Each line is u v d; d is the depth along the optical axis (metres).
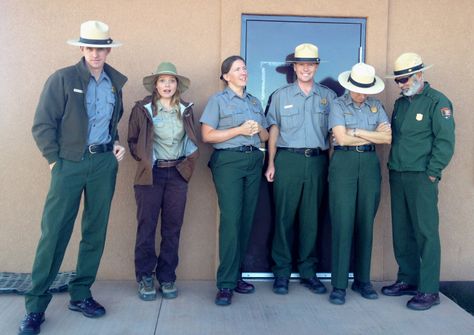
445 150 3.98
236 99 4.19
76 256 4.61
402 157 4.16
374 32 4.64
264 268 4.72
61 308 3.99
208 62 4.57
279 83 4.66
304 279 4.53
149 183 4.01
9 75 4.45
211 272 4.69
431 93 4.11
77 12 4.47
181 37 4.55
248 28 4.59
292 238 4.52
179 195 4.16
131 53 4.52
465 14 4.71
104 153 3.74
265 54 4.62
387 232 4.75
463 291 4.75
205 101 4.58
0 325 3.72
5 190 4.51
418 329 3.79
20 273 4.55
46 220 3.58
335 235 4.22
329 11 4.61
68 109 3.58
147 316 3.90
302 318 3.92
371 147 4.18
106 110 3.74
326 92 4.43
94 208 3.76
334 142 4.25
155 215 4.16
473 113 4.73
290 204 4.37
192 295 4.32
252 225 4.69
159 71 3.97
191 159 4.14
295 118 4.30
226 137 4.08
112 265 4.62
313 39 4.65
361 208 4.21
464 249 4.77
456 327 3.83
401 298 4.34
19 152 4.49
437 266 4.15
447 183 4.77
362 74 4.08
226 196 4.11
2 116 4.46
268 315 3.96
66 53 4.47
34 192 4.53
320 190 4.39
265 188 4.70
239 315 3.95
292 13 4.59
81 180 3.65
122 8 4.50
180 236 4.65
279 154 4.34
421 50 4.72
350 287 4.55
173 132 4.08
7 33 4.43
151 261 4.24
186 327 3.73
